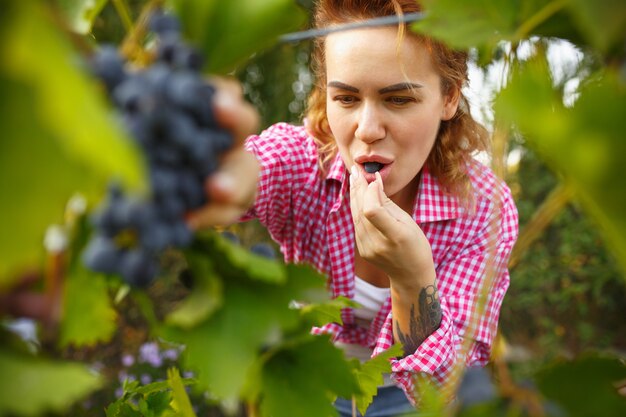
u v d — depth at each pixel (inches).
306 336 22.7
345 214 63.8
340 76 52.0
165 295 143.9
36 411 17.3
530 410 22.5
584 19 17.9
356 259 65.2
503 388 23.0
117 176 14.5
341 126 54.1
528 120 18.8
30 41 13.1
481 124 61.5
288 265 21.6
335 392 23.5
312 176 64.7
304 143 66.1
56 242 19.2
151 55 19.6
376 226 50.0
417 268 50.8
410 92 51.4
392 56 50.5
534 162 147.1
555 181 146.2
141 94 17.0
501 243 61.0
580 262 155.2
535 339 154.6
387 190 55.1
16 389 17.6
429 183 62.1
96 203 18.0
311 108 65.5
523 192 149.6
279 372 23.6
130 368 108.6
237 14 21.4
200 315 18.9
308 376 23.6
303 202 65.3
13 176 14.0
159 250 17.3
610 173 18.3
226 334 20.4
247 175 19.5
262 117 150.9
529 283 154.5
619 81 19.3
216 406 93.4
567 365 23.5
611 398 23.1
